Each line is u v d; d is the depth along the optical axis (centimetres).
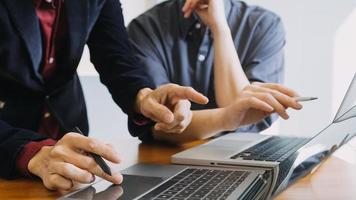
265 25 171
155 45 164
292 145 105
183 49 165
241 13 175
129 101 114
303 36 235
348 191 75
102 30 123
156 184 72
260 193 67
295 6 237
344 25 229
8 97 104
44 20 103
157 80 156
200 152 96
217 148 101
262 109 110
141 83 117
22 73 101
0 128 85
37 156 78
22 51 99
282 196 71
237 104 116
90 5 110
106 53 122
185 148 113
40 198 71
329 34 231
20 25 97
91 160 73
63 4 105
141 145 117
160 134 121
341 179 82
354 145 103
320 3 232
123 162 95
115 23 124
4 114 103
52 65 107
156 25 168
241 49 167
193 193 66
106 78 123
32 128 108
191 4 162
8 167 80
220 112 120
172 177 77
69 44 106
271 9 239
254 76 161
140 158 100
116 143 121
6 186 77
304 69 232
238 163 86
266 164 84
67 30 105
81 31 108
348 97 95
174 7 172
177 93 104
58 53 107
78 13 107
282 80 174
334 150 91
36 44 100
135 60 125
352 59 224
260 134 126
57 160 74
